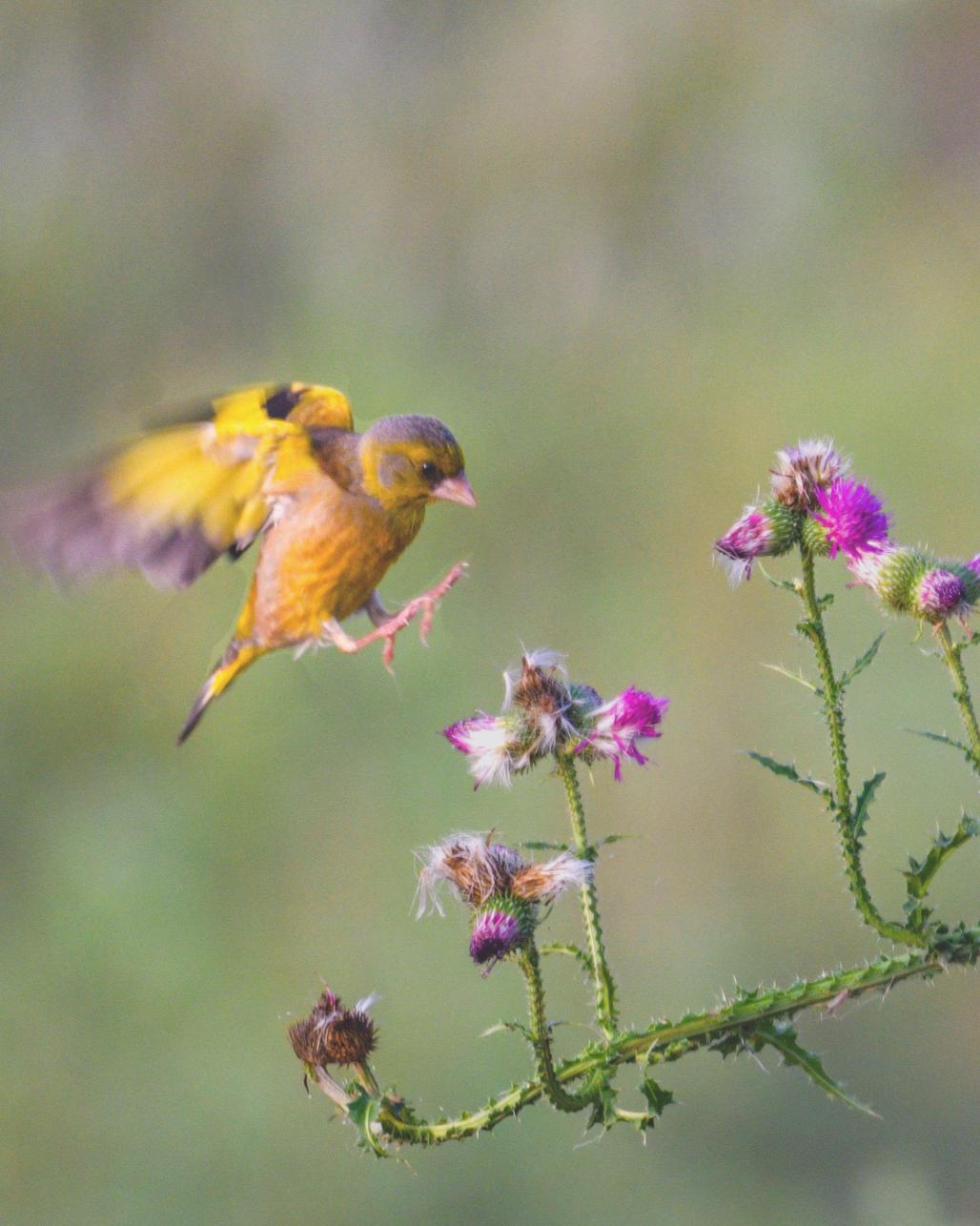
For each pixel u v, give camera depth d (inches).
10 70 793.6
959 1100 466.6
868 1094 468.8
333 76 782.5
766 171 707.4
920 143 698.2
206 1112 479.5
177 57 791.1
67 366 736.3
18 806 563.5
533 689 189.3
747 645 553.3
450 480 228.4
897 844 503.5
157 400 721.0
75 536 219.5
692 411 642.2
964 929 168.7
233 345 740.0
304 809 543.8
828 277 677.9
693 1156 458.0
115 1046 501.4
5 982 514.9
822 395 625.6
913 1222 439.2
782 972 504.7
